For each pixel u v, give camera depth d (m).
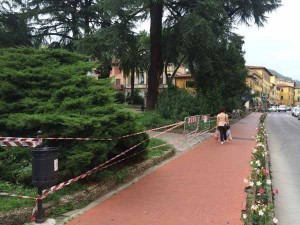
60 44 31.86
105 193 7.03
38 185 5.20
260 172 7.77
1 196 5.77
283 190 8.22
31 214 5.33
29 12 29.23
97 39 22.47
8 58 8.34
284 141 18.77
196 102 22.19
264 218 5.22
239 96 40.12
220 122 16.03
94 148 6.65
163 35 27.30
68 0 30.95
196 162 10.72
